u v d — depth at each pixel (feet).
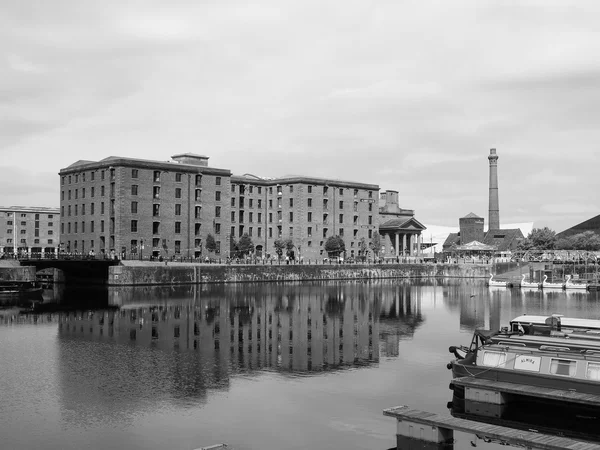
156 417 128.36
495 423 124.36
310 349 203.92
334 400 141.38
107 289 414.41
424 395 146.00
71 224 540.52
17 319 265.95
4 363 176.86
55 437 116.78
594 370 129.70
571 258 625.00
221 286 461.78
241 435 118.11
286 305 338.54
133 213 497.87
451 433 112.37
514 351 139.54
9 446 112.27
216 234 555.28
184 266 467.11
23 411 131.85
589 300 403.34
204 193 547.08
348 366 177.78
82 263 435.12
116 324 252.83
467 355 150.10
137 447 111.96
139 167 502.38
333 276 579.48
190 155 561.84
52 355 188.75
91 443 113.70
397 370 172.76
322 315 297.33
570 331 160.15
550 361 134.82
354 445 113.09
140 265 454.40
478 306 354.95
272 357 189.57
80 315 280.10
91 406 135.54
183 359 184.55
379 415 130.52
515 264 636.48
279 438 116.57
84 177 526.98
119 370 168.96
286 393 147.02
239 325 255.91
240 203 640.17
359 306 344.49
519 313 317.83
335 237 640.58
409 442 113.39
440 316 302.45
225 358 186.80
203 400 140.56
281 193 654.94
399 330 250.98
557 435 117.19
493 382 135.95
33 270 391.24
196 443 114.01
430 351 202.80
